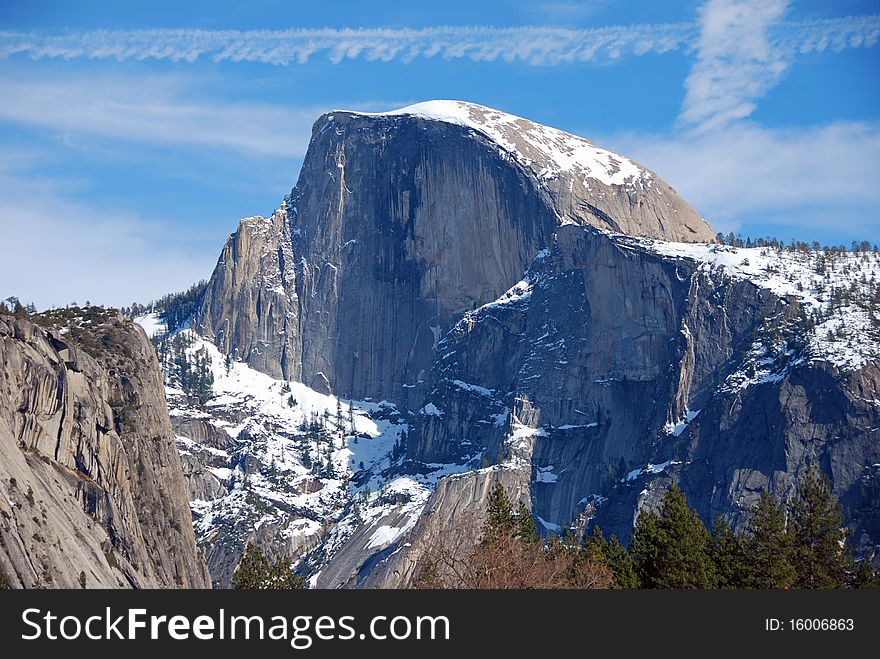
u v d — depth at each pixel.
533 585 160.88
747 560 182.50
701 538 185.62
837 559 187.12
